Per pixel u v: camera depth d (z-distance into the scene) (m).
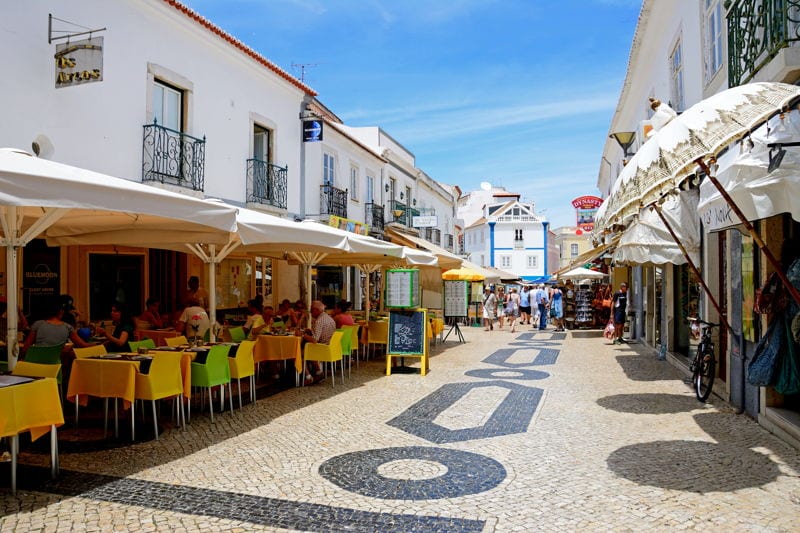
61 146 9.29
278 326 11.41
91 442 6.13
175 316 11.91
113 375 6.21
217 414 7.52
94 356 6.98
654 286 14.82
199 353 7.35
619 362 12.62
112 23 10.23
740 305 7.34
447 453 5.83
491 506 4.42
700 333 8.23
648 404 8.00
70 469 5.21
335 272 21.69
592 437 6.37
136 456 5.64
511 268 61.94
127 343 7.98
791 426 5.80
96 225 7.67
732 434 6.31
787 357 5.72
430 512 4.30
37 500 4.45
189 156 12.13
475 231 66.38
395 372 11.31
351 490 4.76
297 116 16.86
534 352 14.88
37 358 6.36
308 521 4.13
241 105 14.08
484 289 28.14
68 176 4.76
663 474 5.07
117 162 10.40
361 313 15.67
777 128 4.73
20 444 5.96
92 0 9.79
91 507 4.33
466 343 17.59
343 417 7.40
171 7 11.41
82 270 11.40
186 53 12.12
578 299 22.91
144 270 12.71
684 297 12.49
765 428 6.49
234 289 15.03
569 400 8.44
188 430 6.69
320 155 18.47
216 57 13.10
